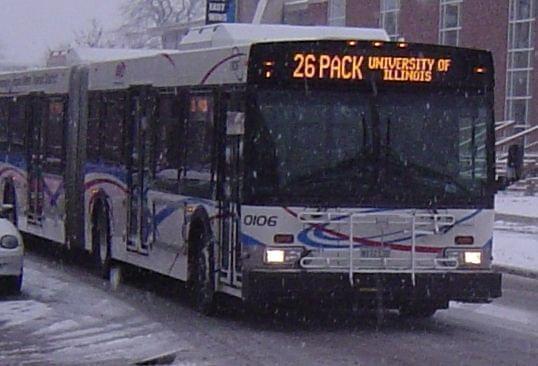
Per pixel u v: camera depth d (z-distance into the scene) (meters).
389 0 81.69
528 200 58.56
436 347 18.56
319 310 22.75
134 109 25.36
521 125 72.50
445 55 19.98
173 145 22.94
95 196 27.84
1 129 35.47
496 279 19.98
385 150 19.75
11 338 18.86
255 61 19.41
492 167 20.19
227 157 20.31
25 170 33.09
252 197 19.41
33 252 33.16
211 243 21.00
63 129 29.98
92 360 16.94
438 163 19.92
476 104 20.16
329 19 85.81
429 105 19.95
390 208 19.70
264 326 20.52
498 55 74.19
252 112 19.42
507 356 17.78
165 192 23.28
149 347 18.09
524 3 72.62
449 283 19.81
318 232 19.48
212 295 21.16
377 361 17.12
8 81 34.94
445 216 19.88
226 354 17.52
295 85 19.55
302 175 19.48
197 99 21.75
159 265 23.64
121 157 26.05
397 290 19.69
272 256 19.38
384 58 19.77
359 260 19.58
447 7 77.69
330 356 17.50
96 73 28.08
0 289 24.11
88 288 25.47
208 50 21.36
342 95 19.69
